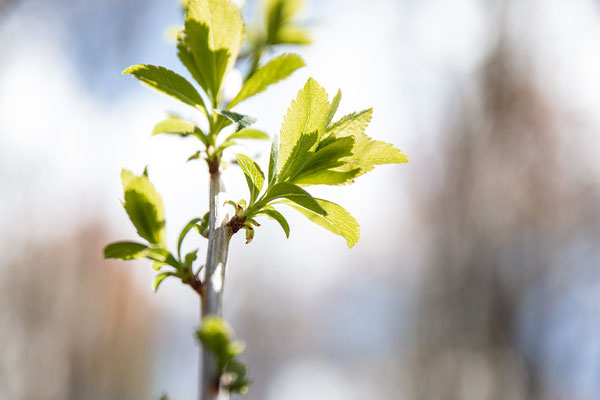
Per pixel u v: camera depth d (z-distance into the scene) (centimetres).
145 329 1127
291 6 139
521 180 1012
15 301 803
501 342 967
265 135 101
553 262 970
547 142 995
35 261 833
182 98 88
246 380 61
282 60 93
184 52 91
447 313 1042
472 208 1052
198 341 61
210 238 78
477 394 961
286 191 79
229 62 92
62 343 873
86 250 900
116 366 993
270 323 1948
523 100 1002
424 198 1156
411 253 1264
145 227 84
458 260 1054
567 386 891
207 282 75
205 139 88
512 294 980
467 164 1065
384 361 1472
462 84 1068
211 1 89
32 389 806
